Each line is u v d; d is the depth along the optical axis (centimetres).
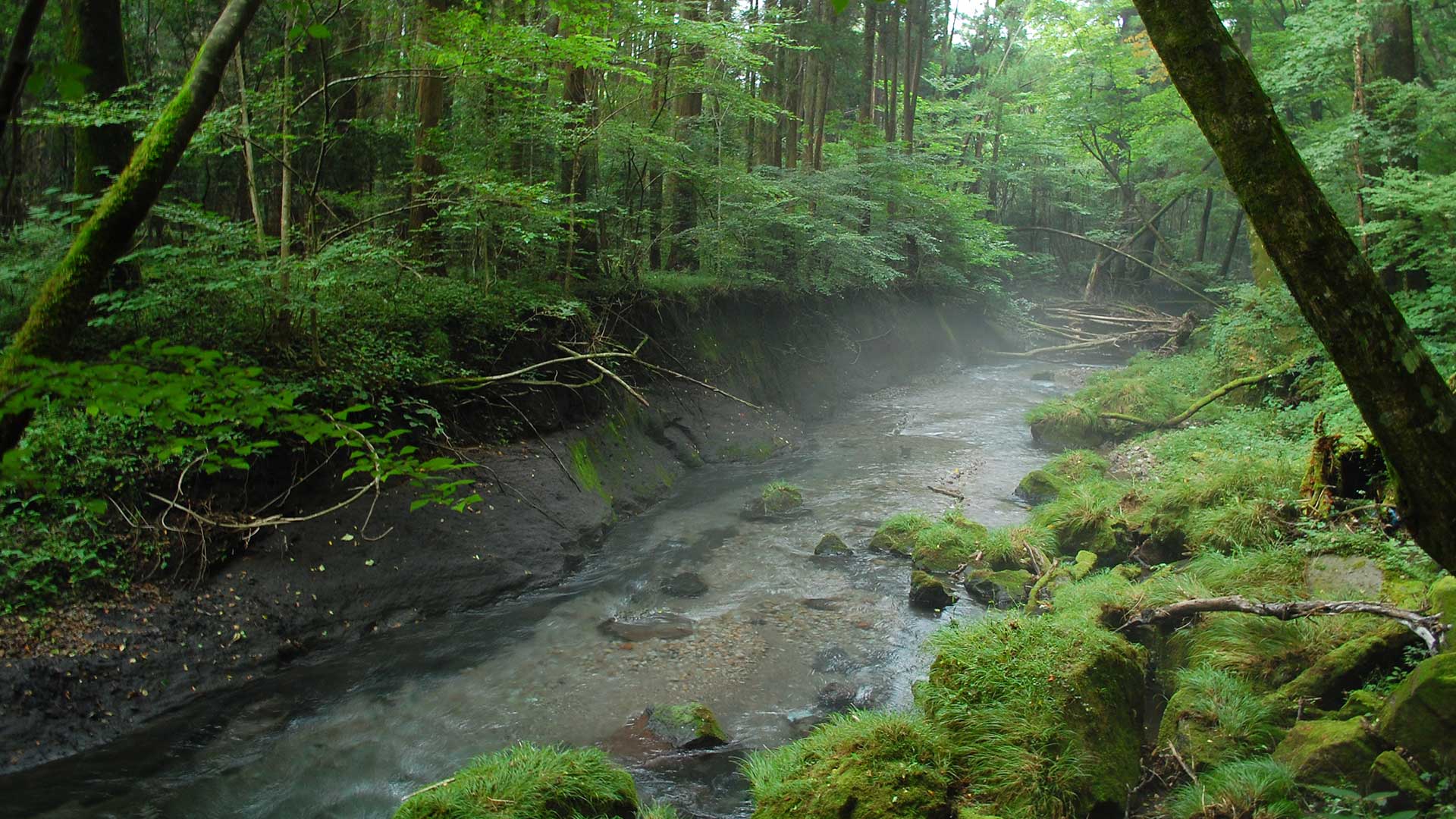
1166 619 649
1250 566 682
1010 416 1775
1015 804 452
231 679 654
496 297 1068
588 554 967
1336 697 536
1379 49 1308
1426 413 257
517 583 862
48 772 536
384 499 833
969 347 2573
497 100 1083
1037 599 799
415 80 1238
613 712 636
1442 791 414
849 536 1037
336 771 560
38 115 758
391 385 852
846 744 500
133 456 684
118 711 590
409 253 1053
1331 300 262
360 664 700
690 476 1299
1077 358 2634
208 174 1050
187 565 689
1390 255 1207
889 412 1828
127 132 785
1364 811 416
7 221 876
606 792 486
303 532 766
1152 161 2747
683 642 752
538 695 659
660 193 1683
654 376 1376
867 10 2305
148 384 210
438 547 837
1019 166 3503
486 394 996
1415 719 439
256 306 787
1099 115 2905
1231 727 517
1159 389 1515
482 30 900
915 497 1195
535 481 983
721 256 1669
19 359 206
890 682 679
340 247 754
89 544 644
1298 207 262
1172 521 833
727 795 537
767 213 1645
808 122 2369
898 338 2284
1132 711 555
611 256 1381
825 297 2061
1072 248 3750
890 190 2191
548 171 1286
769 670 701
